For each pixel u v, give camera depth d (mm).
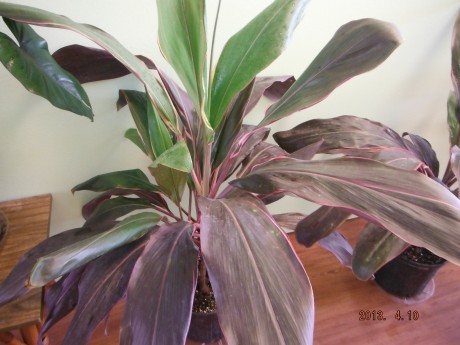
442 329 1069
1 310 631
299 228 748
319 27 908
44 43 567
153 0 729
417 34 1026
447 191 470
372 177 494
